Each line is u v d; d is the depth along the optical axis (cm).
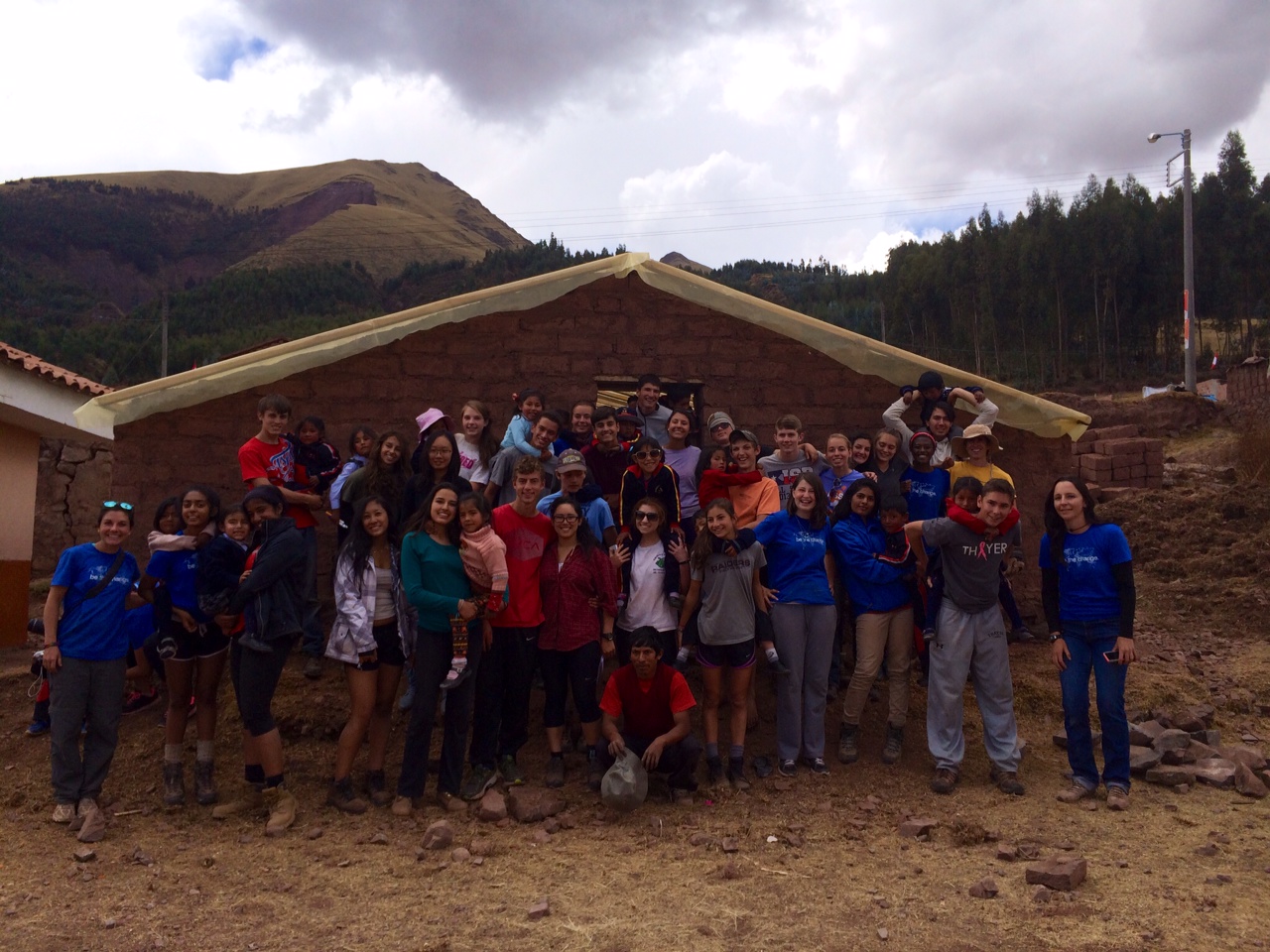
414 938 418
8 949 407
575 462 657
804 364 945
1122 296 5197
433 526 597
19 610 1176
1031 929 420
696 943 411
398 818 577
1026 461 957
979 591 644
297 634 577
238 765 657
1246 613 1057
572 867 505
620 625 668
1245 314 5238
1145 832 553
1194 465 1891
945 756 644
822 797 623
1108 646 612
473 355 901
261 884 480
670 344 927
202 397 830
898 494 722
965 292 5981
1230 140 5309
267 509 577
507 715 642
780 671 651
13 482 1195
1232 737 761
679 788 615
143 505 841
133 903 455
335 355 844
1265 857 510
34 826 565
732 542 641
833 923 431
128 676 732
